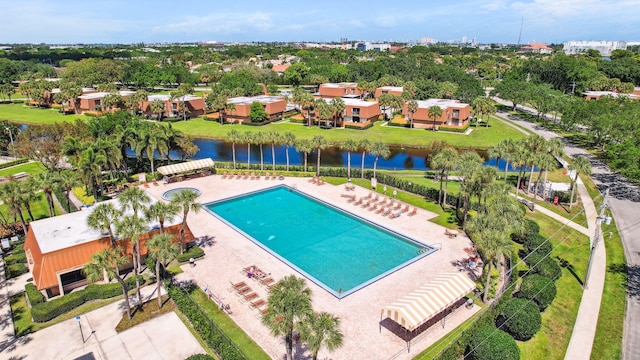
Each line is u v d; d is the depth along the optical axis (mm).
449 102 125500
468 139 102375
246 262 42844
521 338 31219
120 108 129125
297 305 24047
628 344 31641
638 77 166500
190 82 195125
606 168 76812
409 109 113688
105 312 34906
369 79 184875
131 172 73688
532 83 151250
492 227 36906
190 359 26734
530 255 42781
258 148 101625
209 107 130000
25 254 43156
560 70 165125
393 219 54000
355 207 57938
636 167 56312
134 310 34906
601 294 38281
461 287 34062
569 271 42125
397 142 100125
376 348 30250
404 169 81750
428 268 41812
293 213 57000
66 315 34469
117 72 195625
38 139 68000
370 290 37875
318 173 72000
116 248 35156
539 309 34344
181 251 43281
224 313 34406
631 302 37219
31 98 150500
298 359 29000
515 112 143125
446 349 28031
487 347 27562
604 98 105312
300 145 70438
